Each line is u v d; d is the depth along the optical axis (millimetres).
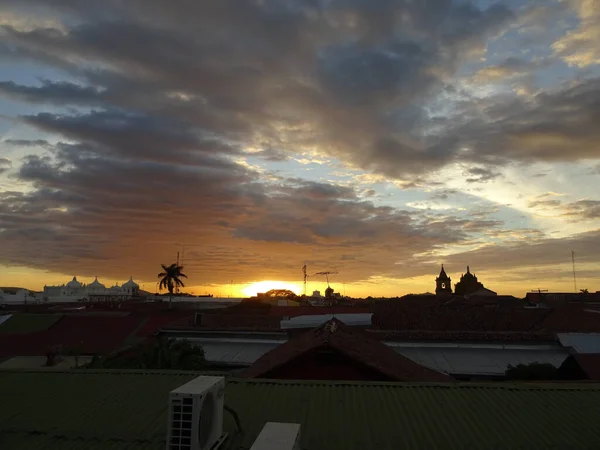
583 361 15508
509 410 6984
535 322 23938
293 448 4031
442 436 6223
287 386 8008
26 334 24125
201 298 63312
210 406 5418
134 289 75375
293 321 22578
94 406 7266
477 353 19234
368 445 6016
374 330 21406
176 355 17156
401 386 7996
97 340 23328
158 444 6062
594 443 5996
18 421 6781
